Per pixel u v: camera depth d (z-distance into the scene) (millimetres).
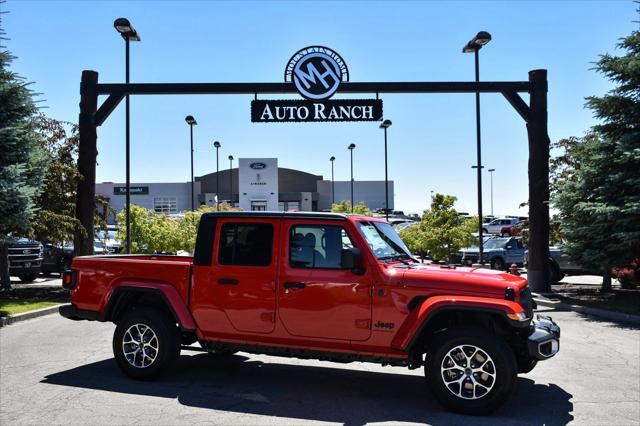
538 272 15531
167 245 22234
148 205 68062
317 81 14953
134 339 6492
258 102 14953
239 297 6098
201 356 7809
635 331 10102
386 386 6348
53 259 21250
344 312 5734
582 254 13703
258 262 6094
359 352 5734
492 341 5238
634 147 12633
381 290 5645
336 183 71125
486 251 23172
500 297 5344
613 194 13102
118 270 6648
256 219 6180
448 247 21281
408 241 23000
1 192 11719
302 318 5867
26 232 13469
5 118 12719
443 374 5418
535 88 15492
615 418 5234
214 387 6211
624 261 13234
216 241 6273
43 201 15859
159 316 6391
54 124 17031
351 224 5859
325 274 5832
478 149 18656
